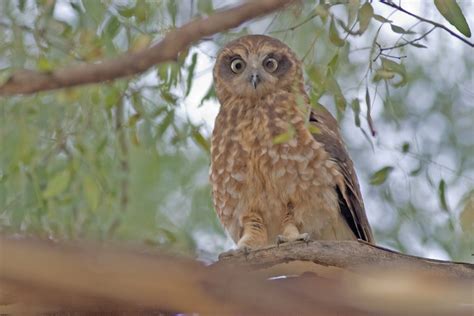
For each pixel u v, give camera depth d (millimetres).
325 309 3645
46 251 3049
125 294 3160
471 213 9484
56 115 10648
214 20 5750
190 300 3295
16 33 9680
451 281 5848
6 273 2996
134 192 11461
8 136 10656
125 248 3207
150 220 11102
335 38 8883
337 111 10734
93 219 10617
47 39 9719
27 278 3016
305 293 3662
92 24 9797
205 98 11219
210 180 11773
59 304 3178
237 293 3467
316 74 9086
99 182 10766
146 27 9734
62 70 6219
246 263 7801
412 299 4555
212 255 3760
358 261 7660
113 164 11398
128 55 6012
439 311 4652
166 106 10531
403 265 7438
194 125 11031
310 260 7711
